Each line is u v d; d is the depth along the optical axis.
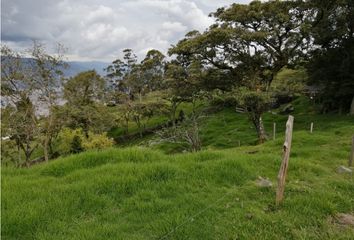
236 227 5.89
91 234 5.52
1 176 8.58
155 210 6.52
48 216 6.15
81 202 6.80
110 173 8.13
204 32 37.25
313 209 6.64
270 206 6.89
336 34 35.66
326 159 13.63
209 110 60.47
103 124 57.97
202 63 37.06
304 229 5.89
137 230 5.85
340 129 26.19
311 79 41.41
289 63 36.88
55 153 48.59
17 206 6.38
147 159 9.64
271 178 8.92
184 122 39.03
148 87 84.69
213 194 7.40
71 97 53.62
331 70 39.19
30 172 9.38
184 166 8.88
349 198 7.50
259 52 35.53
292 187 7.98
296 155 14.77
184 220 6.03
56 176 8.84
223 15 34.97
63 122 47.75
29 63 37.38
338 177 9.62
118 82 91.69
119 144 62.34
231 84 37.72
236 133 45.09
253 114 34.75
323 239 5.62
